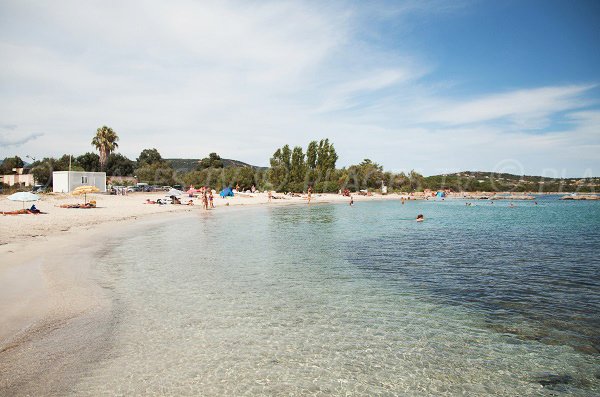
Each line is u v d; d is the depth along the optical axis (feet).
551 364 23.26
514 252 62.23
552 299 36.06
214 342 25.41
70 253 53.06
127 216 109.40
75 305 31.30
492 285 41.01
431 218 134.41
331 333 27.48
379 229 95.81
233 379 20.65
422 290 38.99
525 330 28.43
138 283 39.63
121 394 18.63
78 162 318.24
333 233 86.53
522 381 21.21
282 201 231.30
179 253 57.82
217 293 36.76
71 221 88.79
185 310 31.60
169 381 20.16
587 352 24.85
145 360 22.47
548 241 75.61
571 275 45.85
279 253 59.47
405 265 51.37
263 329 27.94
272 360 23.08
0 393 18.02
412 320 30.35
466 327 28.96
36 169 232.73
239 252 59.93
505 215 150.61
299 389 19.90
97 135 279.69
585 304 34.47
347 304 34.12
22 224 77.82
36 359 21.74
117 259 52.19
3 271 39.93
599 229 98.32
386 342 26.07
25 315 28.07
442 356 24.12
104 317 29.14
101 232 76.95
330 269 48.37
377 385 20.53
